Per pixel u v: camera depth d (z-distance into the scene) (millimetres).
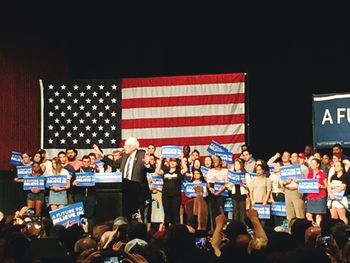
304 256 3854
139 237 6895
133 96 19359
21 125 19359
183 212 16969
